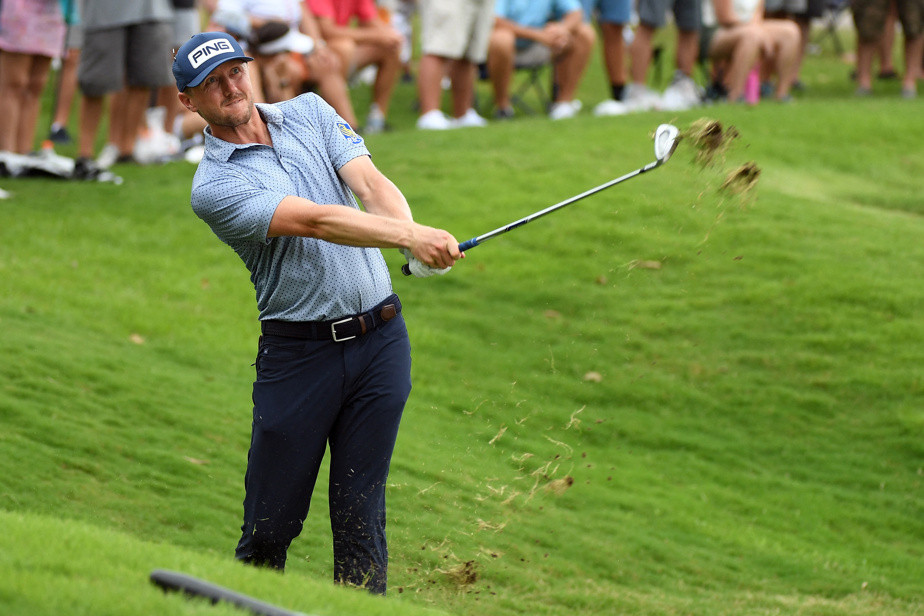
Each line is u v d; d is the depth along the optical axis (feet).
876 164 155.43
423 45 165.68
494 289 112.98
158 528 63.87
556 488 70.59
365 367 50.01
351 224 47.26
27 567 38.06
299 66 139.74
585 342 103.96
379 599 44.86
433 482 76.95
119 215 124.16
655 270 115.65
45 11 127.95
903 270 115.96
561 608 62.39
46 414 75.15
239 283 112.06
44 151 136.87
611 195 129.80
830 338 103.40
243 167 49.16
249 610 36.55
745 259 117.70
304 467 50.47
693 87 183.11
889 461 88.58
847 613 65.87
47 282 103.04
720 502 82.12
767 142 157.69
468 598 61.87
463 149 147.95
